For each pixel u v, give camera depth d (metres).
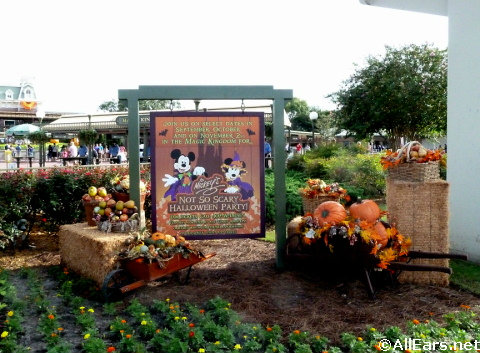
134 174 6.16
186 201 6.27
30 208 7.77
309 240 5.50
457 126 6.81
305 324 4.43
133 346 3.83
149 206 9.23
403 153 5.70
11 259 7.04
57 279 6.00
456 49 6.78
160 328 4.35
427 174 5.61
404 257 5.51
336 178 13.91
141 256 5.17
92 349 3.67
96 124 21.92
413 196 5.57
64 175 8.08
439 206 5.55
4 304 4.75
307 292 5.42
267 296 5.28
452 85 6.88
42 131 23.00
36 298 5.02
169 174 6.23
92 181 8.34
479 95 6.46
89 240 5.57
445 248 5.56
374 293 5.18
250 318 4.59
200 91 6.16
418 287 5.48
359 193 12.30
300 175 15.02
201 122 6.26
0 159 30.45
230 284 5.75
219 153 6.30
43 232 8.77
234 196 6.34
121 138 24.56
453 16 6.81
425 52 20.91
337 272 5.95
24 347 3.94
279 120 6.33
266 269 6.43
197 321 4.42
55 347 3.74
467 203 6.72
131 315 4.68
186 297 5.21
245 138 6.34
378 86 20.88
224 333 3.95
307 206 7.43
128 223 5.82
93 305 5.05
